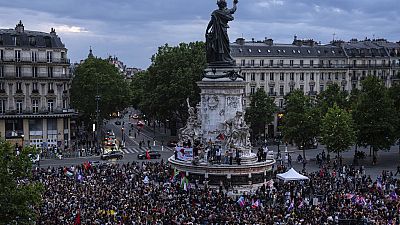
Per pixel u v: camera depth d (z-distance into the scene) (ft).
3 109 376.07
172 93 405.59
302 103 351.05
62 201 170.30
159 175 236.22
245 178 229.25
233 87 247.29
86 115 446.60
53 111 395.55
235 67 255.29
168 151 376.27
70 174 234.17
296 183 224.94
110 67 460.14
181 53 426.92
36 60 386.11
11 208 120.37
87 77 425.28
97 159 335.06
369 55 543.80
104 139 428.15
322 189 209.77
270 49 496.23
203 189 213.25
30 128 385.70
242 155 241.55
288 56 498.28
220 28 253.85
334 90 435.12
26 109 384.47
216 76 248.32
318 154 340.18
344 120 305.94
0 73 372.79
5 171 125.29
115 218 147.74
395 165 315.78
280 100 497.05
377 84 323.57
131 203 169.17
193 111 263.70
